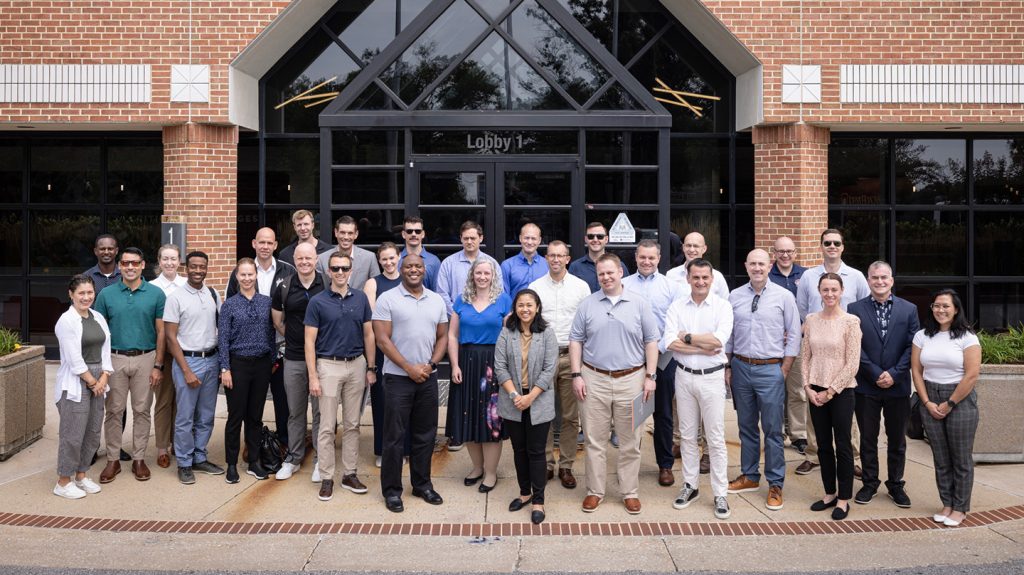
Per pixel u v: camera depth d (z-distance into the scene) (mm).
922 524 6906
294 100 12547
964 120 11695
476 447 7871
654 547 6426
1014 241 12648
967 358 6910
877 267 7297
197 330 8023
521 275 8734
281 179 12531
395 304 7348
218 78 11617
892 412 7348
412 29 11711
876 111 11703
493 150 11625
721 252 12633
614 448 8977
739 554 6285
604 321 7184
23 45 11617
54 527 6805
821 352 7164
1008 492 7680
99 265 9055
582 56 11750
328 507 7293
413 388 7355
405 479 8117
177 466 8344
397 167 11688
